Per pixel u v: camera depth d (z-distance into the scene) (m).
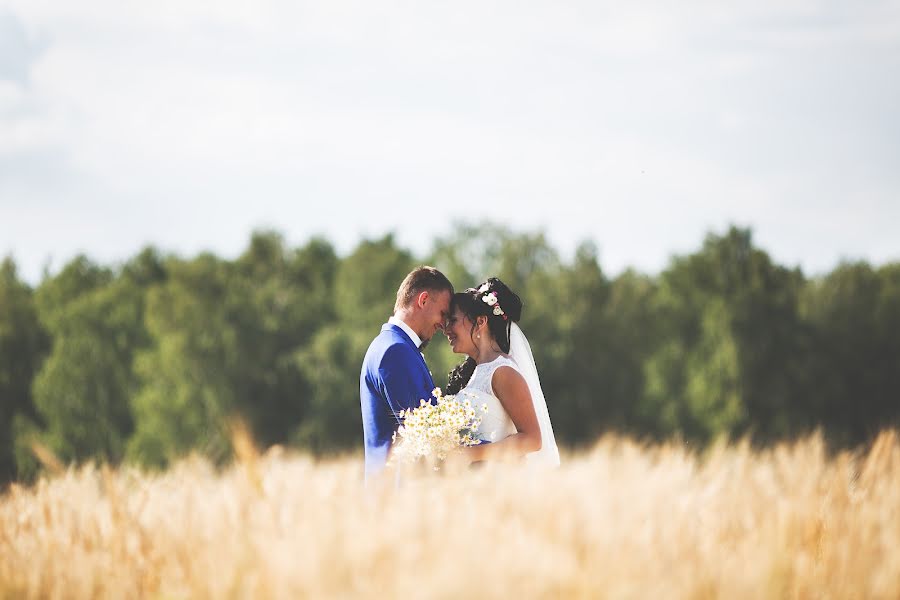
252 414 65.56
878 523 6.39
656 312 70.44
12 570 6.16
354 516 5.88
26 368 71.50
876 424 61.06
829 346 67.94
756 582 5.34
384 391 8.62
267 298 73.44
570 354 69.44
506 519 5.82
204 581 5.70
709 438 64.62
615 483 6.55
